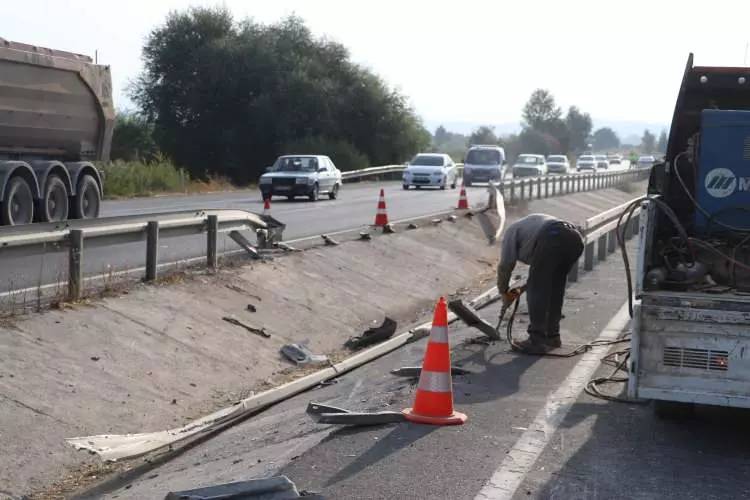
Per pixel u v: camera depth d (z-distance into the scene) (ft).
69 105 73.92
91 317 36.47
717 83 29.76
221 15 242.58
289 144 224.94
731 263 27.04
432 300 60.75
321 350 44.65
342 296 53.72
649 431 26.11
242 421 31.17
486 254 81.30
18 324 33.63
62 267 42.29
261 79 233.96
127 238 41.65
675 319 24.93
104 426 30.17
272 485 20.43
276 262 53.67
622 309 47.26
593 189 156.46
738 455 24.16
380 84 244.83
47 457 27.02
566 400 29.30
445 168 165.37
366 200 127.65
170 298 41.73
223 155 233.96
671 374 25.02
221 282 46.68
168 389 34.50
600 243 69.21
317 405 27.48
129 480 26.27
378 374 35.42
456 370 33.12
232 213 51.93
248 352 40.68
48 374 31.27
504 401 29.09
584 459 23.39
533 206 111.24
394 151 248.32
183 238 64.59
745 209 27.78
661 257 27.96
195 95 233.96
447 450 23.84
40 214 67.46
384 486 21.20
